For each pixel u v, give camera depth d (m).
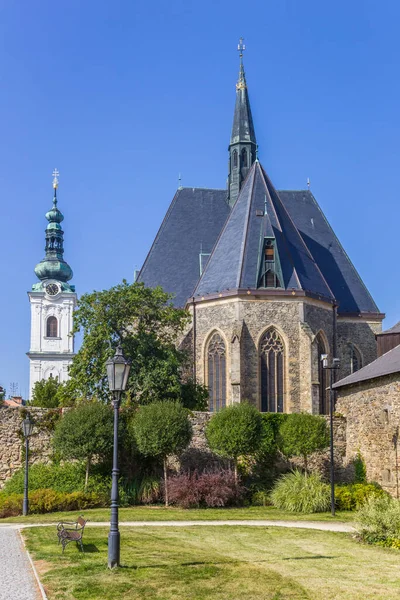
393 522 23.03
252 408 37.78
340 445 39.94
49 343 134.25
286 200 64.88
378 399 35.78
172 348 46.94
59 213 137.88
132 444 36.66
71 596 14.62
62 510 32.25
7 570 17.06
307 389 49.72
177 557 18.98
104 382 44.50
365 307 59.12
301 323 50.59
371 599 15.07
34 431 37.66
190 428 36.25
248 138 66.38
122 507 34.28
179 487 34.06
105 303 45.69
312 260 55.94
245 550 20.84
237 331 49.53
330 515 31.38
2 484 36.91
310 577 17.05
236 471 37.12
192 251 61.25
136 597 14.69
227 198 65.38
